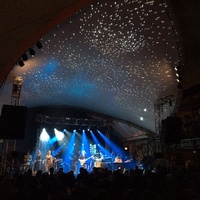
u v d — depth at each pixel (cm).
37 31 438
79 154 1614
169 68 891
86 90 1240
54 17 436
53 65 929
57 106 1628
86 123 1673
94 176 567
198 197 410
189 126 1227
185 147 1195
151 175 550
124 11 630
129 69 938
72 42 772
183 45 789
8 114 594
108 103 1366
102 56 864
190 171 718
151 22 671
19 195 403
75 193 379
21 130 595
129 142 1862
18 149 1569
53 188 452
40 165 1380
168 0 593
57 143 1688
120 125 1672
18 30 419
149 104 1197
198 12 712
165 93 1072
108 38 747
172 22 661
